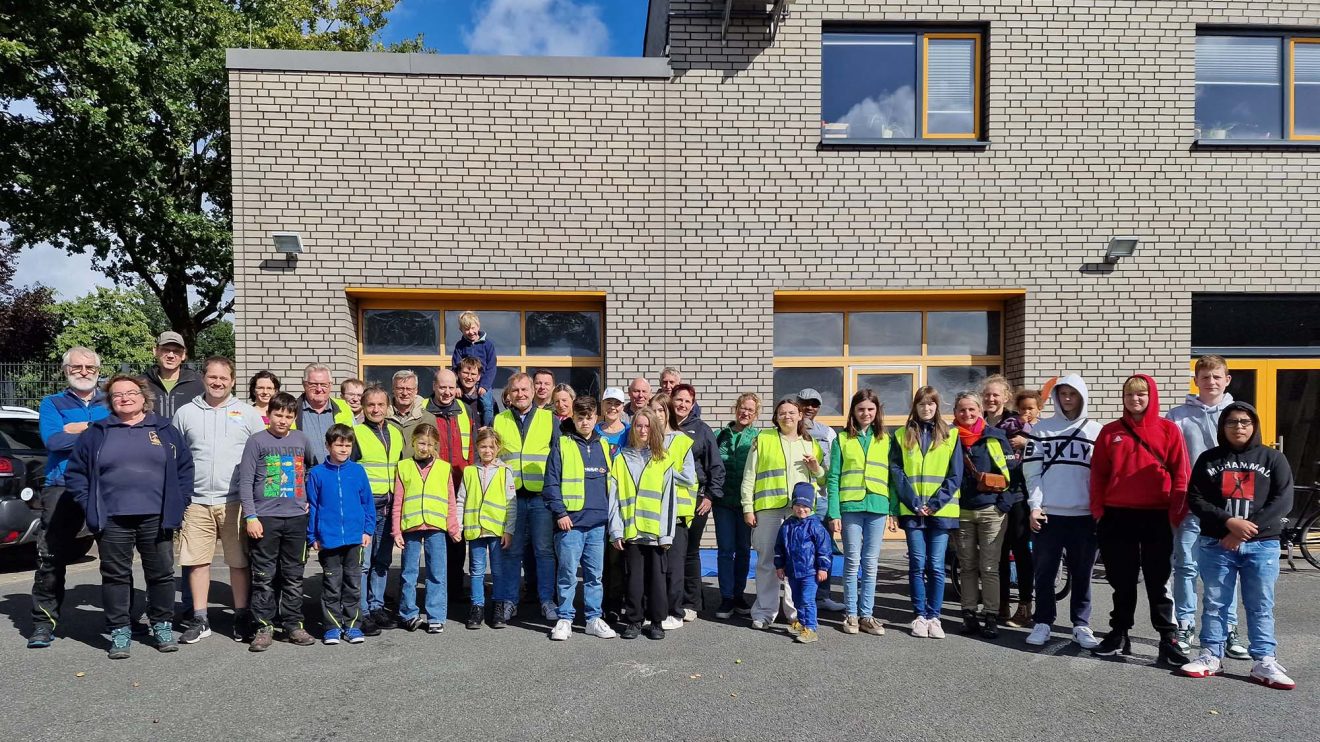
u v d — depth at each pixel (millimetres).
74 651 5234
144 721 4137
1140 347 8703
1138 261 8711
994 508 5660
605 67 8477
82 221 15445
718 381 8578
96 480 5074
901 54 8852
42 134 13648
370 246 8289
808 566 5531
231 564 5504
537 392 6625
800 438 5934
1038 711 4309
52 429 5641
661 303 8547
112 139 13891
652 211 8539
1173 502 5023
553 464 5645
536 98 8445
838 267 8625
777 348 8961
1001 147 8672
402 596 5797
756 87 8594
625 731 4039
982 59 8836
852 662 5105
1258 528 4715
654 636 5582
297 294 8219
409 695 4504
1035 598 5691
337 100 8250
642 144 8531
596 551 5688
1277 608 6250
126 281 18812
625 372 8523
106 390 5309
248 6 18719
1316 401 8875
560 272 8484
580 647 5387
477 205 8398
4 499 7547
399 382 6230
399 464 5793
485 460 5863
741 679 4781
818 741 3936
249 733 4004
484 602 6434
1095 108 8703
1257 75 8938
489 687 4633
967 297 8938
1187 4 8711
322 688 4602
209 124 17016
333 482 5402
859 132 8812
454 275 8383
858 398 5898
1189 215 8734
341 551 5473
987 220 8672
